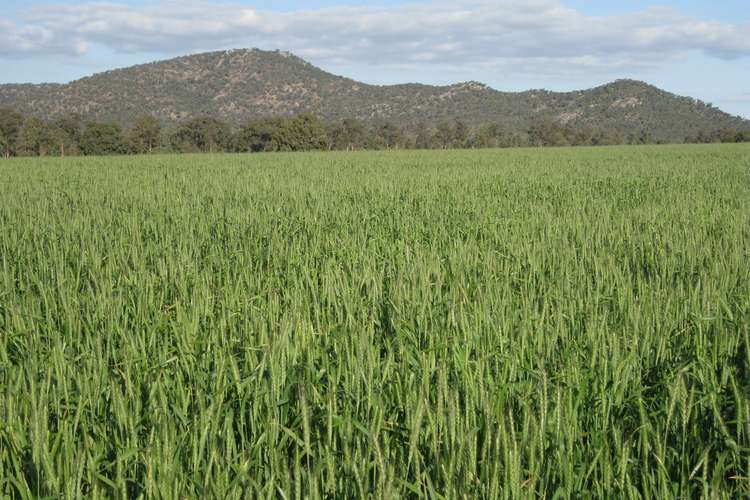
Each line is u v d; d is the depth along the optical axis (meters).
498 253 8.79
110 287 6.98
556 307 6.25
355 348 5.04
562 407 3.93
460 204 15.73
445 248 9.73
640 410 3.92
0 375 4.91
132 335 5.58
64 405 4.16
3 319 6.48
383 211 14.24
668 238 9.71
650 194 18.41
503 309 5.77
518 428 4.13
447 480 3.18
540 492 3.47
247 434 4.24
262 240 10.79
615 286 7.33
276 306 6.16
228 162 46.31
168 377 4.75
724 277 7.12
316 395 4.31
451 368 4.75
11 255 9.67
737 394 3.93
